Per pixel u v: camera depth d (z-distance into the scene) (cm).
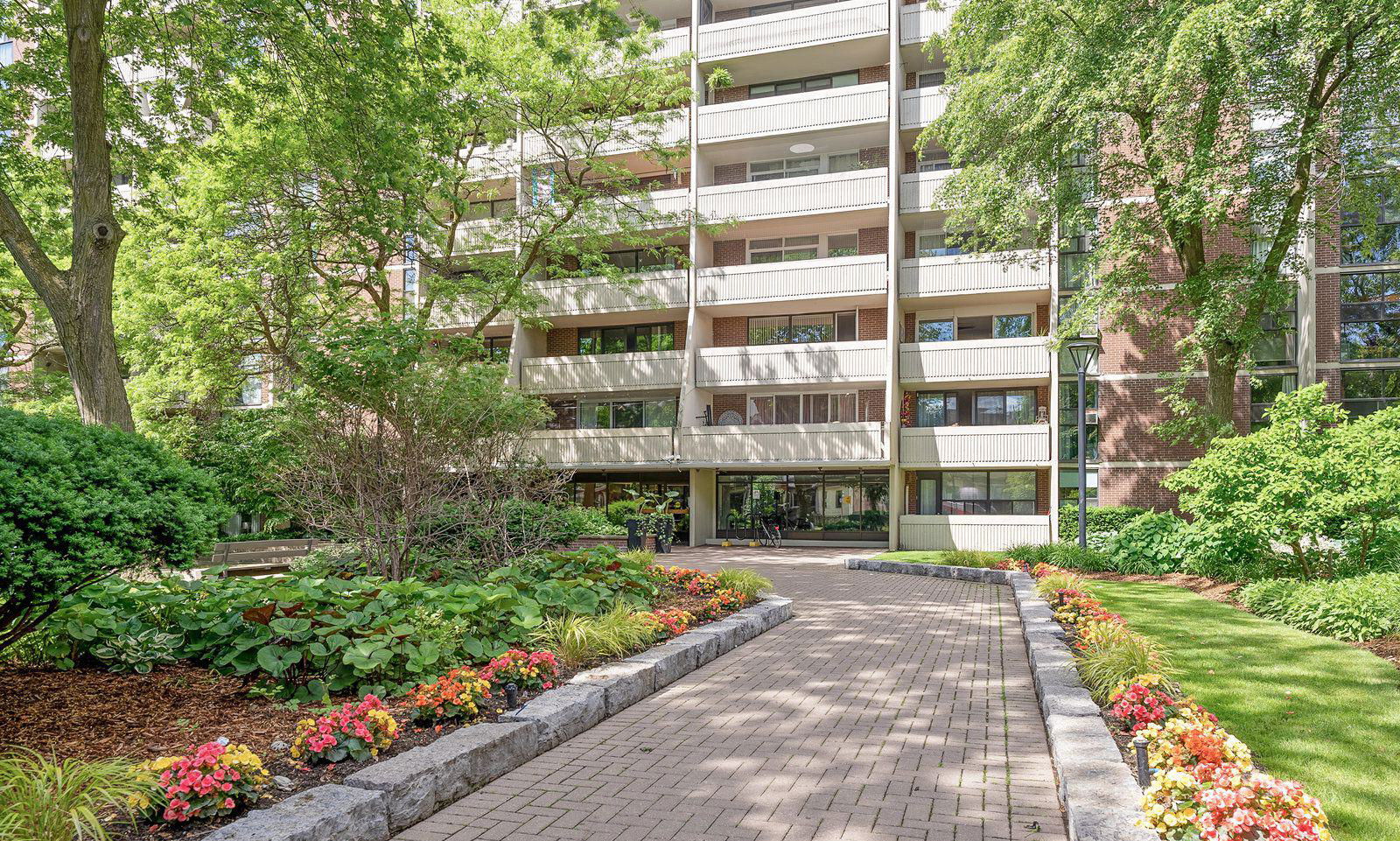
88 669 648
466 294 2175
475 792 468
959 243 2703
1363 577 999
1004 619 1130
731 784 480
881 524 2727
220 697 591
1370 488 1062
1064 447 2578
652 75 2227
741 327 2861
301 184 1952
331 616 616
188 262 1975
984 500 2677
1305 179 1639
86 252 1009
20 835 315
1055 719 523
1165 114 1537
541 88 2125
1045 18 1689
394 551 931
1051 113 1730
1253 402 2431
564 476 1109
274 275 1933
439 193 1532
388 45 1216
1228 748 387
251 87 1405
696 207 2650
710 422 2748
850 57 2744
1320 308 2386
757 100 2698
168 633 673
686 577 1199
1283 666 744
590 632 739
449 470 1009
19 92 1350
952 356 2523
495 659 620
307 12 1238
